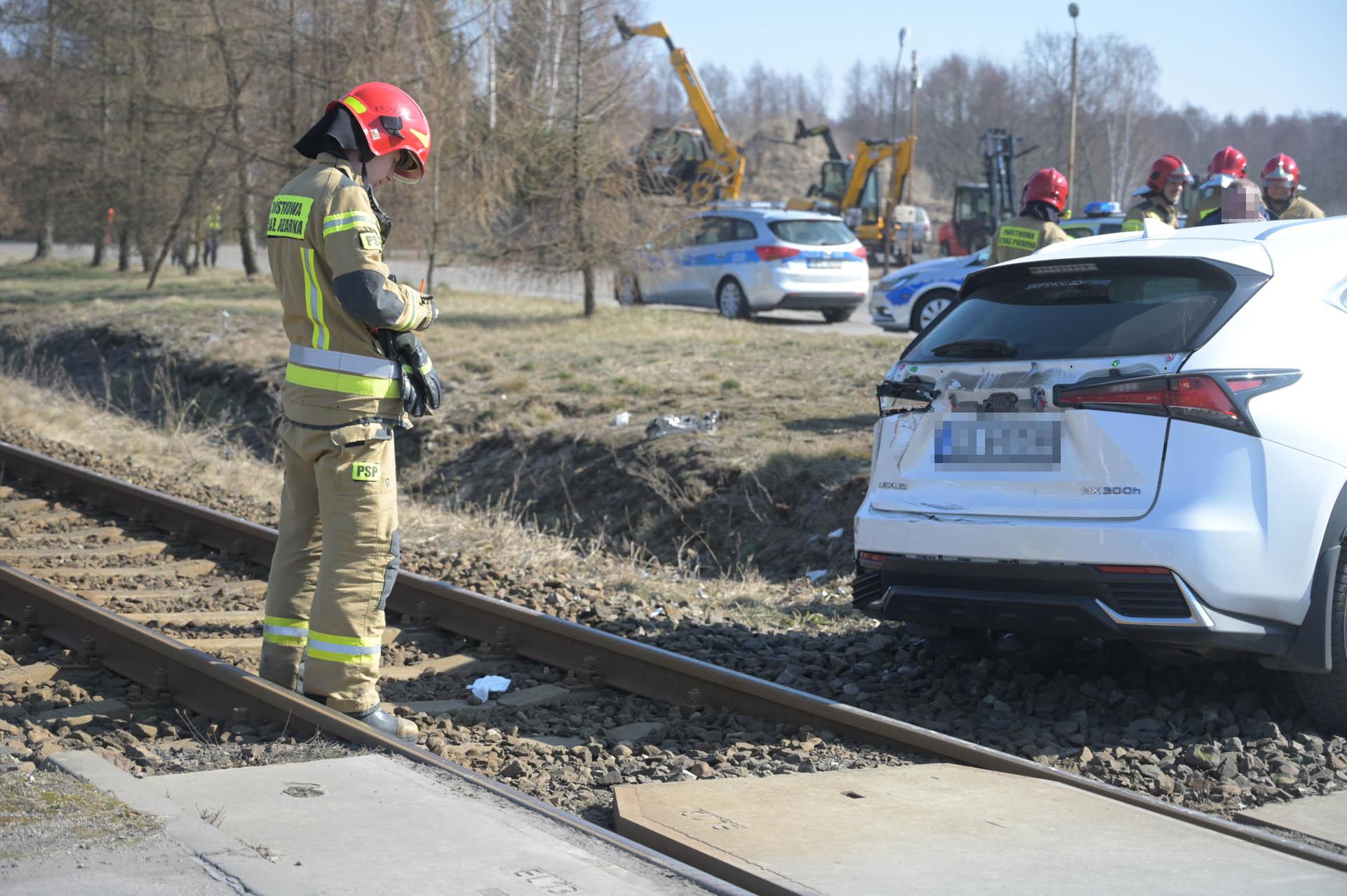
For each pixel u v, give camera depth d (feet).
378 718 15.48
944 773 13.65
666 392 45.03
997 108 332.60
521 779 13.98
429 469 42.52
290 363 15.53
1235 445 14.69
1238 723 15.71
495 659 20.13
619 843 10.77
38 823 10.49
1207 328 15.07
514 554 28.04
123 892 9.12
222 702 16.24
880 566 16.66
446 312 74.02
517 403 44.96
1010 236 24.68
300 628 16.62
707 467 34.76
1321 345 15.56
